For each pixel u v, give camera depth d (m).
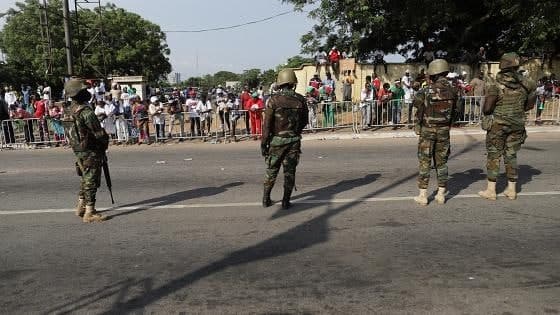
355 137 13.27
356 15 20.23
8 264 4.43
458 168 8.35
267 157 6.02
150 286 3.87
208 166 9.45
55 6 48.12
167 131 15.46
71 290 3.84
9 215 6.17
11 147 13.71
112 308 3.51
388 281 3.83
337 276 3.95
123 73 52.53
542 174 7.68
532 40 19.91
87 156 5.64
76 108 5.52
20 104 18.42
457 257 4.30
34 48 47.31
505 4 19.84
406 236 4.89
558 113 14.89
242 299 3.59
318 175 8.12
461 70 19.66
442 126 5.84
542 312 3.30
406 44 25.81
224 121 13.93
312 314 3.34
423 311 3.34
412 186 7.12
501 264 4.12
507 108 5.90
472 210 5.76
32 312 3.48
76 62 42.66
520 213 5.60
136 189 7.49
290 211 5.94
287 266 4.19
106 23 48.62
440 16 20.77
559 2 18.00
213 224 5.49
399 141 12.38
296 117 5.86
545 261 4.17
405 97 14.67
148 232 5.27
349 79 17.61
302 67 20.86
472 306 3.40
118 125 13.72
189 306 3.51
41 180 8.54
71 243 4.98
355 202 6.27
